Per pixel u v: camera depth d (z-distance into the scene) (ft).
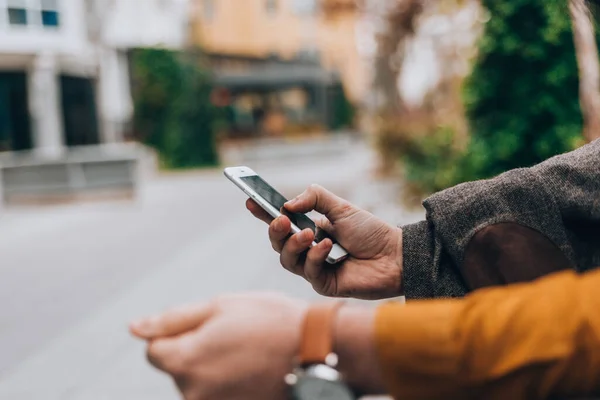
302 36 151.84
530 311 2.29
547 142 17.93
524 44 18.01
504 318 2.29
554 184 3.79
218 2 143.33
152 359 2.53
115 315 21.36
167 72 97.09
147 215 45.75
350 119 165.99
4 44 65.51
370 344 2.34
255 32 147.54
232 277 25.70
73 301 23.38
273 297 2.59
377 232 4.95
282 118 131.95
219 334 2.47
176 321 2.56
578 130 17.54
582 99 14.35
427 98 46.62
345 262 5.01
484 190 3.92
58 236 37.86
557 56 17.52
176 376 2.46
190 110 95.09
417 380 2.30
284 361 2.41
